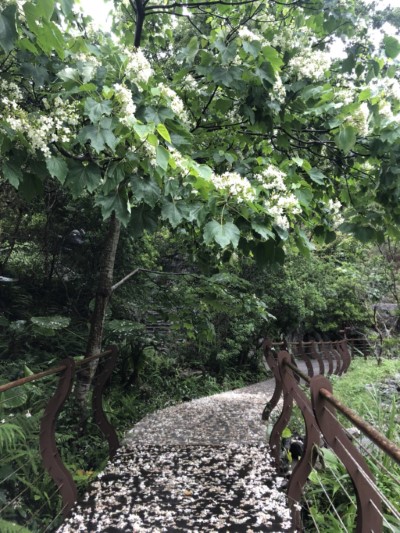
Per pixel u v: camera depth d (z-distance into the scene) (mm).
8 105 2000
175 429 4438
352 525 2555
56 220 6961
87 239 6949
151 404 6098
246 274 9609
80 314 7293
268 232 2545
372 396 5637
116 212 2264
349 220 3936
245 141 4082
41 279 7504
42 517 2828
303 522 2832
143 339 6543
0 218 6664
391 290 11672
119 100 2133
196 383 7832
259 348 10328
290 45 3730
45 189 6176
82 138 2035
